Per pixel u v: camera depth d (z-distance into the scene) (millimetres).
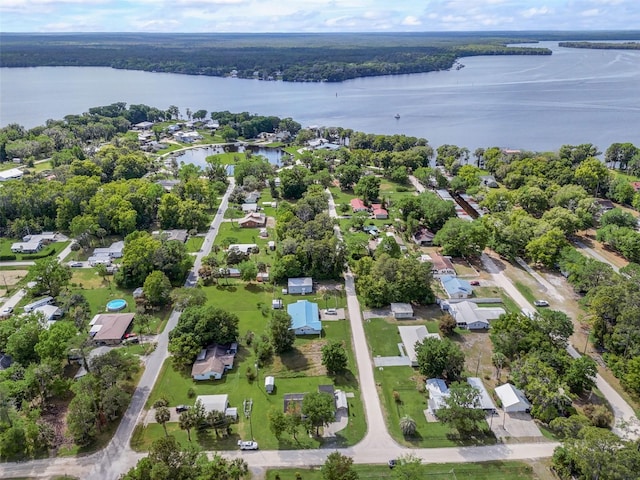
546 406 75875
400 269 112312
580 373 80375
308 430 73438
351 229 154500
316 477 66875
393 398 82250
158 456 60969
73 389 76750
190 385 85438
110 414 76625
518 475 67188
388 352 94812
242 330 102062
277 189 191500
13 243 142625
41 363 82625
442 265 127500
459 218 146750
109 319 102438
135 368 87375
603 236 139875
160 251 120688
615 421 76062
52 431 73250
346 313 108750
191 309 97312
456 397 73938
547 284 120625
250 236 151500
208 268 122125
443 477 66875
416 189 196125
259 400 82000
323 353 87188
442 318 100688
